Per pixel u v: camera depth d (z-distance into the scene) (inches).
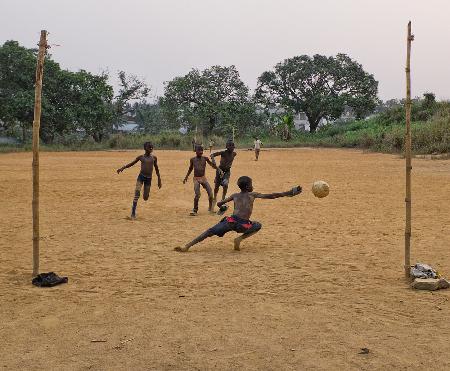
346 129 3009.4
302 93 3563.0
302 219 474.3
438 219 463.2
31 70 2608.3
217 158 1336.1
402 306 221.9
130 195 679.1
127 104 3619.6
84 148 2593.5
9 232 414.9
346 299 232.4
